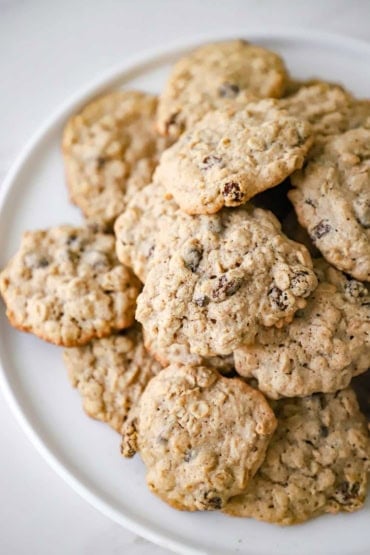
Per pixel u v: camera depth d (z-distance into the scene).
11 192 0.49
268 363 0.42
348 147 0.43
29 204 0.49
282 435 0.43
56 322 0.45
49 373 0.46
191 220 0.42
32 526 0.47
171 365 0.43
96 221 0.47
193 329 0.41
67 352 0.46
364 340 0.41
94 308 0.45
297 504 0.42
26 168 0.49
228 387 0.42
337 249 0.41
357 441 0.42
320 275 0.42
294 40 0.50
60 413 0.45
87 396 0.45
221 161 0.42
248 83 0.48
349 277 0.42
